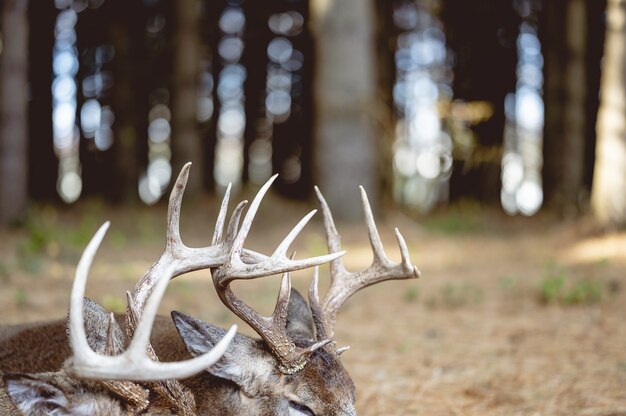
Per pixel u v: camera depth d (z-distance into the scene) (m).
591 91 20.66
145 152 23.17
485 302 8.05
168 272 2.86
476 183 22.47
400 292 8.69
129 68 19.30
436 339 6.67
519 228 14.85
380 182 18.77
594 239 11.25
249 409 3.59
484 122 22.14
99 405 3.30
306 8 23.19
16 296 7.09
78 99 22.30
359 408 5.03
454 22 22.67
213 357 2.86
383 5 20.50
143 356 2.85
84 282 2.86
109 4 20.48
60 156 22.69
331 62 14.06
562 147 18.66
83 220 13.62
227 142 28.16
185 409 3.42
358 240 12.53
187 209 16.06
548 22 19.45
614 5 11.51
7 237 10.68
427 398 5.20
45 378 3.20
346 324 7.22
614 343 6.30
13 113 11.70
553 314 7.40
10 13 11.72
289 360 3.55
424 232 13.84
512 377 5.57
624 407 4.86
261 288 8.67
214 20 23.33
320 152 14.17
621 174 11.41
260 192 3.69
